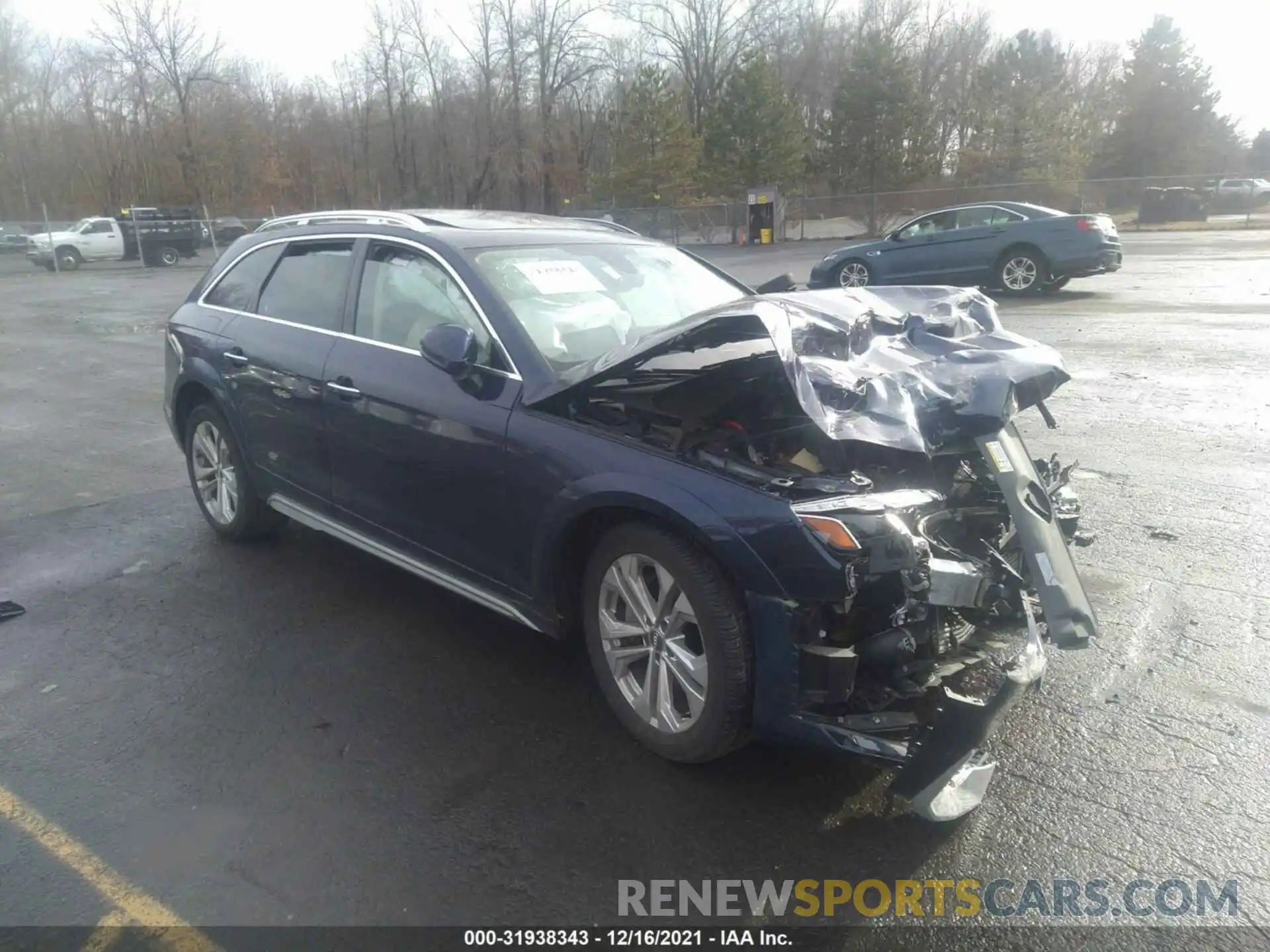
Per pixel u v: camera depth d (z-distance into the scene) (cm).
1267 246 2431
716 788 316
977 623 324
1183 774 316
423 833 297
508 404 360
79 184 6009
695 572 302
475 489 371
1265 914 258
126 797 317
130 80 5406
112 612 460
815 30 6284
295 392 452
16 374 1157
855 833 293
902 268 1609
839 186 5019
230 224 4081
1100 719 348
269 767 333
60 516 605
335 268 461
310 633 435
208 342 518
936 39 6725
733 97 4406
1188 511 554
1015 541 337
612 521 339
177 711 370
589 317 401
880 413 302
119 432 837
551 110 4988
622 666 342
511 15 4828
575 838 293
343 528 451
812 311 345
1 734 356
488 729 354
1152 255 2261
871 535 279
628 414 344
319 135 6106
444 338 358
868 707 290
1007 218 1535
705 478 302
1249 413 759
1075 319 1248
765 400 340
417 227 431
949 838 289
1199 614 427
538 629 368
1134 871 274
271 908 267
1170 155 5800
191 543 552
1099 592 453
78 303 2108
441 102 5403
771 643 289
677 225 3781
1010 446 319
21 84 5819
